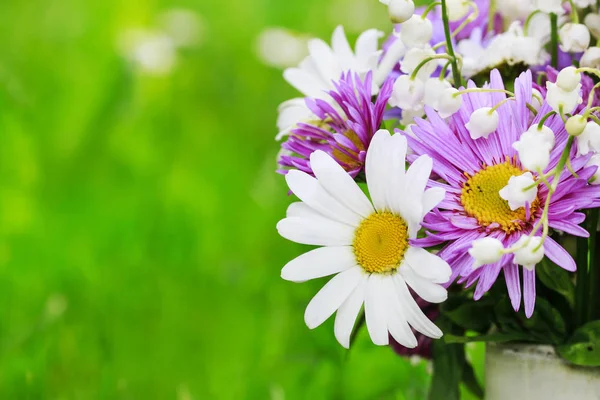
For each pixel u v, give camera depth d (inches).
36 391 32.6
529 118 25.5
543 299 26.1
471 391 28.2
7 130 45.3
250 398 33.3
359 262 25.4
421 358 28.5
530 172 24.8
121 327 37.9
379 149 25.1
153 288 39.8
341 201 25.5
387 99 25.6
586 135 24.4
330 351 33.0
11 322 36.4
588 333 25.9
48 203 46.3
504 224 24.9
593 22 26.5
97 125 50.8
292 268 25.5
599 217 26.0
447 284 25.0
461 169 25.3
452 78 26.7
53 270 39.6
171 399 34.1
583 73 26.4
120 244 43.5
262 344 35.2
